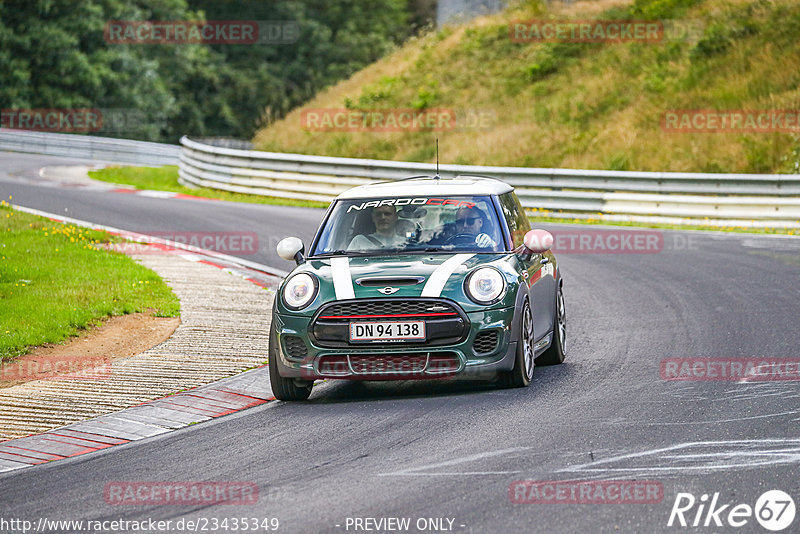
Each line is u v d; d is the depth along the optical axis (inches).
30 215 2709.2
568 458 856.3
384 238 1222.9
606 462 840.3
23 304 1626.5
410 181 1349.7
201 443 976.9
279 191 3796.8
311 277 1142.3
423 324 1084.5
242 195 3885.3
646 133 3880.4
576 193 3191.4
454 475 820.6
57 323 1525.6
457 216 1240.2
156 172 4793.3
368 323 1090.7
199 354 1393.9
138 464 912.3
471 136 4362.7
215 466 889.5
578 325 1579.7
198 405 1138.7
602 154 3809.1
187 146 4303.6
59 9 6904.5
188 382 1241.4
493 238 1216.8
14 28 6761.8
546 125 4232.3
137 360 1363.2
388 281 1114.1
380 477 825.5
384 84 5123.0
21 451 978.1
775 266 2096.5
